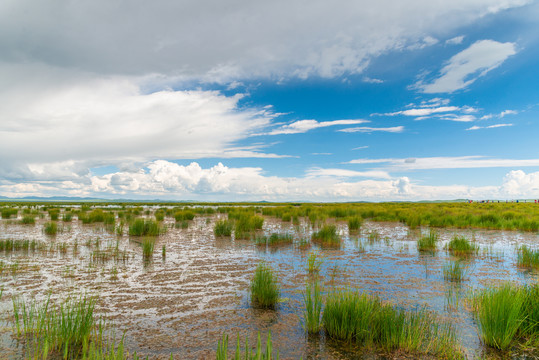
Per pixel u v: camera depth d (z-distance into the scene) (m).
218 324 4.82
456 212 25.30
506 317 4.13
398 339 4.15
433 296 6.07
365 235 14.31
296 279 7.21
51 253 9.71
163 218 22.22
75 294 6.04
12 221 19.36
